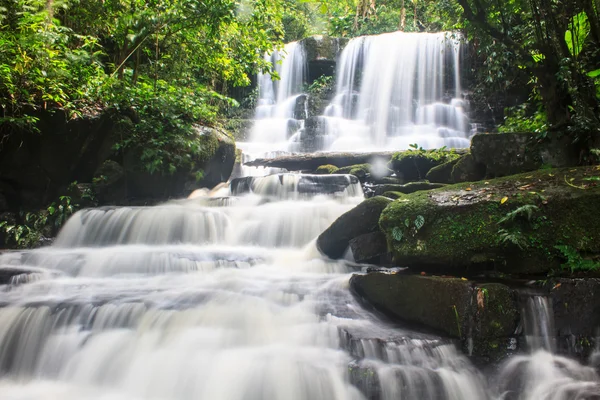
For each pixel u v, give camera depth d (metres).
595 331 3.36
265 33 9.51
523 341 3.43
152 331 3.61
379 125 13.20
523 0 5.41
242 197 7.23
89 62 7.43
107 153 7.30
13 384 3.48
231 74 10.28
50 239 6.66
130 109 7.43
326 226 6.11
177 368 3.30
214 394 3.13
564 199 3.78
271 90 15.91
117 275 5.09
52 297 4.17
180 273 5.02
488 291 3.38
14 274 4.73
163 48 9.66
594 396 3.01
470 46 12.84
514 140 5.57
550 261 3.74
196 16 7.86
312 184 7.20
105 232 6.37
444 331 3.54
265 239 6.18
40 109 6.44
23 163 6.73
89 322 3.76
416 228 4.13
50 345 3.63
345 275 4.83
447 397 3.12
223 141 8.44
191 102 8.22
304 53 15.34
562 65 4.91
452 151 7.26
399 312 3.93
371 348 3.29
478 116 12.52
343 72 15.10
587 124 4.73
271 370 3.14
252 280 4.64
